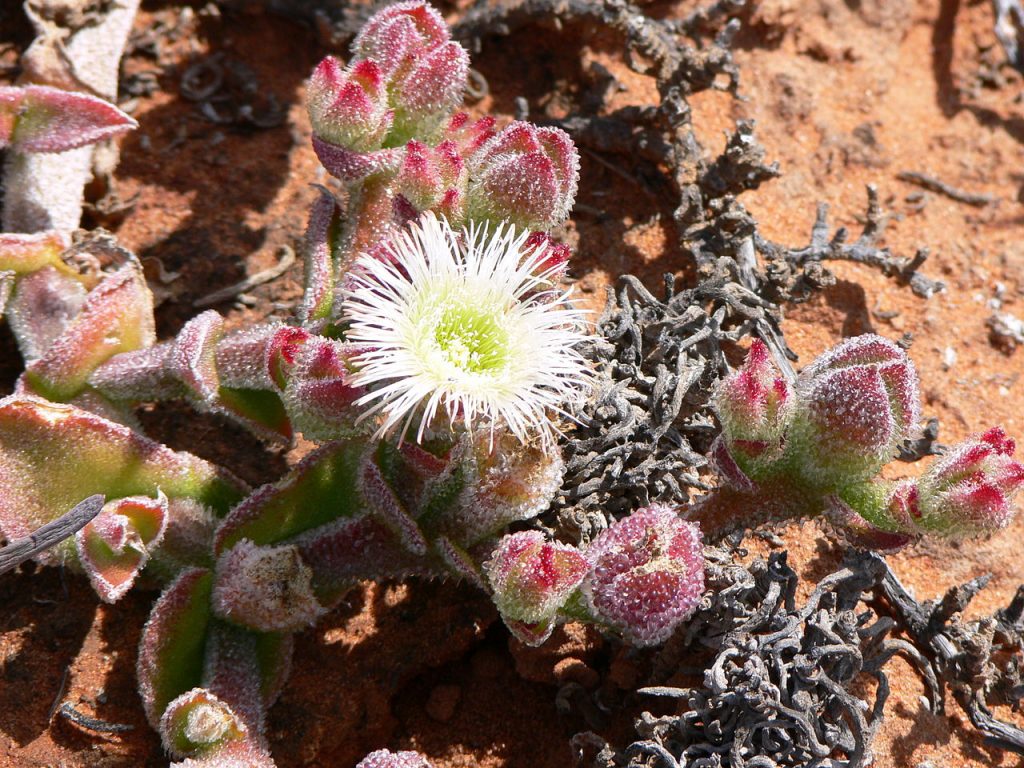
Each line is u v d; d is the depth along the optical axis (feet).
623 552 0.65
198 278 0.84
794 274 0.86
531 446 0.68
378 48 0.73
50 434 0.70
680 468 0.76
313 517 0.70
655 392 0.76
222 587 0.68
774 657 0.69
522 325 0.68
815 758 0.68
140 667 0.68
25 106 0.75
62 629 0.73
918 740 0.73
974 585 0.75
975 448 0.65
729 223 0.85
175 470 0.72
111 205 0.85
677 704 0.72
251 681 0.69
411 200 0.70
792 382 0.80
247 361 0.71
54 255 0.76
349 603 0.75
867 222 0.89
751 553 0.78
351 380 0.65
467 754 0.74
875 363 0.65
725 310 0.81
